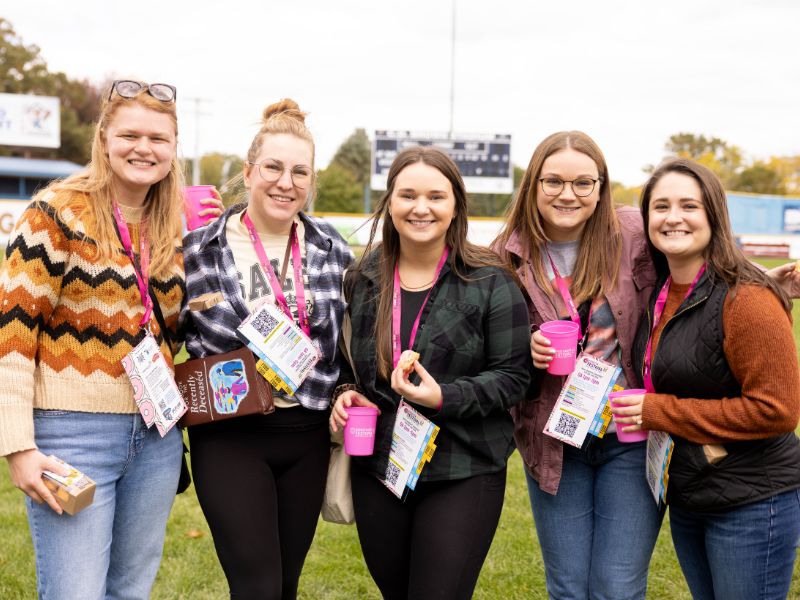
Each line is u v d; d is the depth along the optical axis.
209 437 2.38
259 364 2.30
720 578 2.22
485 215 35.12
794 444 2.18
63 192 2.09
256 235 2.49
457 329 2.32
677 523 2.40
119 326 2.13
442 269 2.39
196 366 2.30
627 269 2.47
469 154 28.38
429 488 2.33
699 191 2.19
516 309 2.35
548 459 2.49
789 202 33.81
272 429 2.39
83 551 2.08
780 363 2.04
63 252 2.04
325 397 2.45
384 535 2.40
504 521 4.00
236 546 2.27
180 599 3.18
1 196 39.81
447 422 2.30
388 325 2.39
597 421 2.36
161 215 2.29
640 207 2.42
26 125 32.53
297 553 2.51
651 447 2.33
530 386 2.56
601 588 2.46
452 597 2.21
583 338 2.47
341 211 47.28
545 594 3.26
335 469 2.54
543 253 2.57
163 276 2.26
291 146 2.40
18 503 4.15
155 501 2.27
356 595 3.29
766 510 2.12
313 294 2.46
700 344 2.16
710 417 2.12
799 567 3.45
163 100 2.15
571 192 2.40
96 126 2.18
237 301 2.35
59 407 2.07
